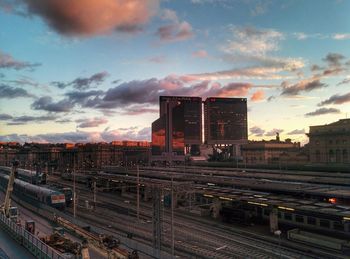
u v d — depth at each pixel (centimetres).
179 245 5534
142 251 4956
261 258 4831
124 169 17088
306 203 6194
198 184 9769
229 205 7819
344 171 11094
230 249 5288
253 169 14725
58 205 9075
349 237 5494
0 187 14712
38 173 14375
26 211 8931
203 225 6962
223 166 17988
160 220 5131
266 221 7169
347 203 6488
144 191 10700
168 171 14862
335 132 13300
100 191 13075
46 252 4359
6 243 5316
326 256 4856
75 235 6100
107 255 4775
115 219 7844
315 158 14038
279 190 7656
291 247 5338
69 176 17375
